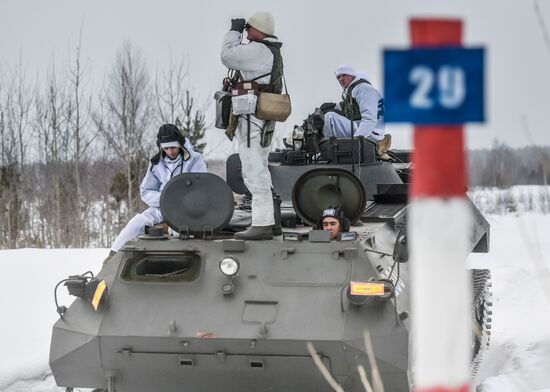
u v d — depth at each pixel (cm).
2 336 3556
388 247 2623
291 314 2269
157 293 2386
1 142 9156
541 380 2792
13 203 8394
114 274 2447
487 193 8800
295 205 2673
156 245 2488
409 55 757
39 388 3000
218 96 2569
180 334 2273
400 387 2212
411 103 759
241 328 2262
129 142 8625
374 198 3108
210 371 2298
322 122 3381
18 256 5294
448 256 788
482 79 753
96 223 9156
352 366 2205
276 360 2244
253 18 2573
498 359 3412
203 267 2420
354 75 3762
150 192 3030
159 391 2386
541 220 7062
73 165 9244
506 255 5941
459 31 757
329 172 2656
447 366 794
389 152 3928
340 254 2378
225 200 2498
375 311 2223
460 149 778
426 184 784
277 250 2425
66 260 5184
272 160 3422
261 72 2545
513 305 4512
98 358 2336
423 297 795
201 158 3078
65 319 2392
